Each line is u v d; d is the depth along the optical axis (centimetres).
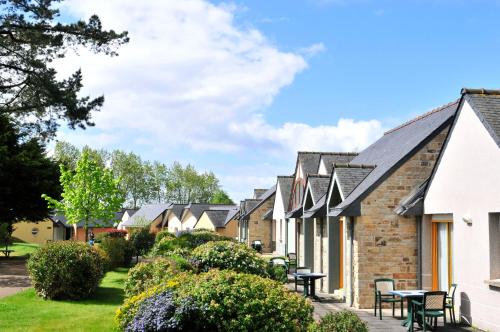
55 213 3519
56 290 1529
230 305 844
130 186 9744
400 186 1553
